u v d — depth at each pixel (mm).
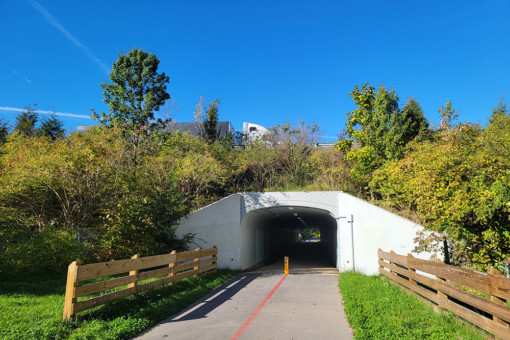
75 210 13617
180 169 19438
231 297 9984
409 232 13375
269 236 28797
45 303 7223
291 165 25875
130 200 12836
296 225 35625
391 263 11125
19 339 5039
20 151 13742
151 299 8242
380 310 7352
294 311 8094
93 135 15992
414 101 19031
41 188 12906
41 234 10594
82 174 13859
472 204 7062
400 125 18672
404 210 15664
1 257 9453
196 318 7402
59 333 5516
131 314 6980
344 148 21781
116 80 24734
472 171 7871
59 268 10555
